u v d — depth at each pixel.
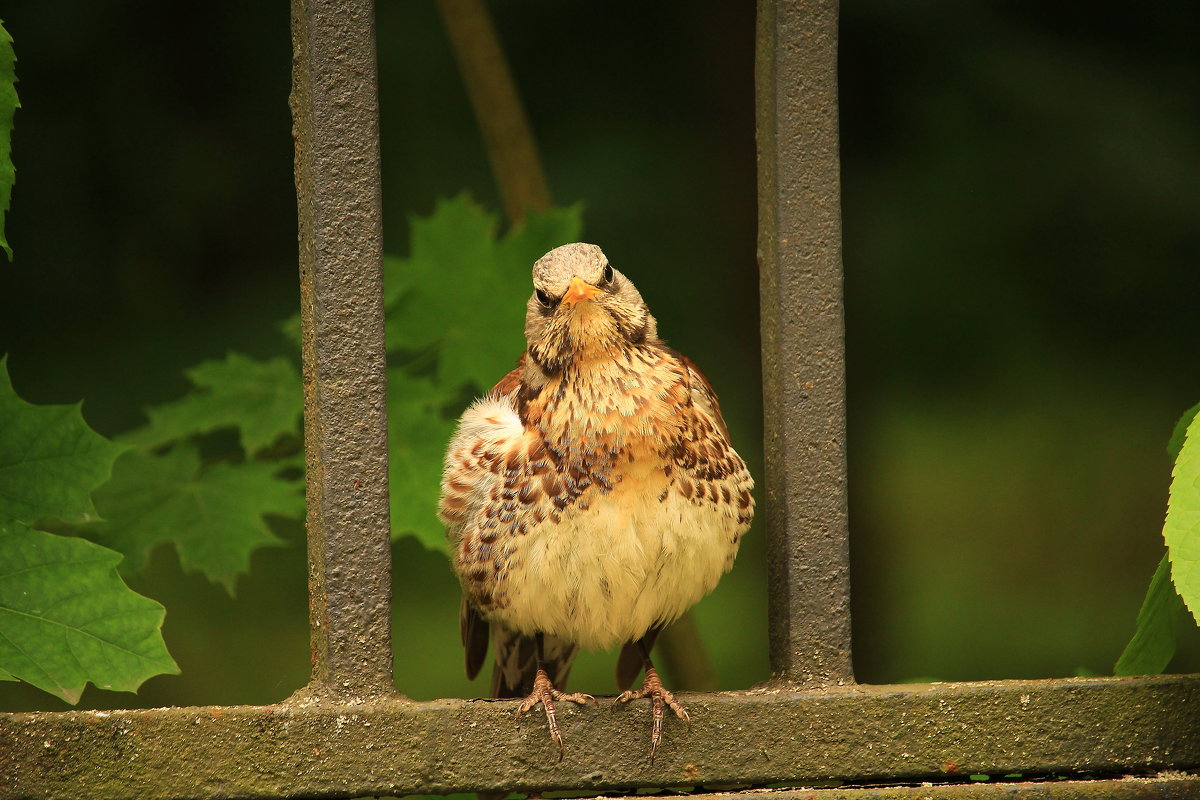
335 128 5.06
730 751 5.10
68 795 4.79
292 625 12.10
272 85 10.66
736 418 10.98
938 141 10.20
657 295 11.02
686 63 11.35
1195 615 4.59
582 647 6.33
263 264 10.70
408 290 8.66
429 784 4.96
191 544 8.11
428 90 11.34
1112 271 10.27
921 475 13.16
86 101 10.34
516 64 11.34
